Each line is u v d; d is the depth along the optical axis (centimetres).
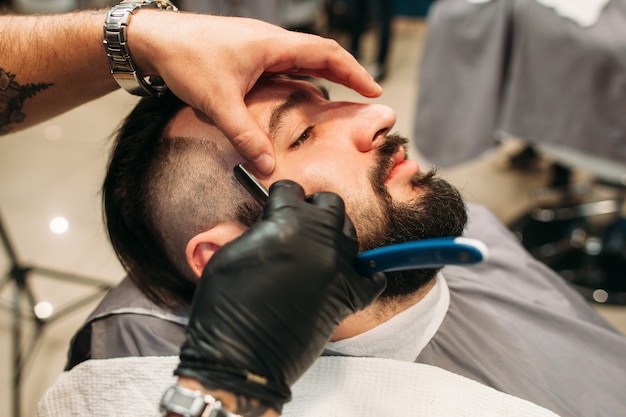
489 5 125
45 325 136
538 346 74
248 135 60
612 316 147
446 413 61
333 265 49
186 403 45
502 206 187
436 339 71
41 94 74
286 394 49
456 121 142
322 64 65
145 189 69
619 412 68
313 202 54
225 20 64
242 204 65
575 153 126
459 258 41
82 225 183
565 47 116
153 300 76
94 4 239
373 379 64
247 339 47
